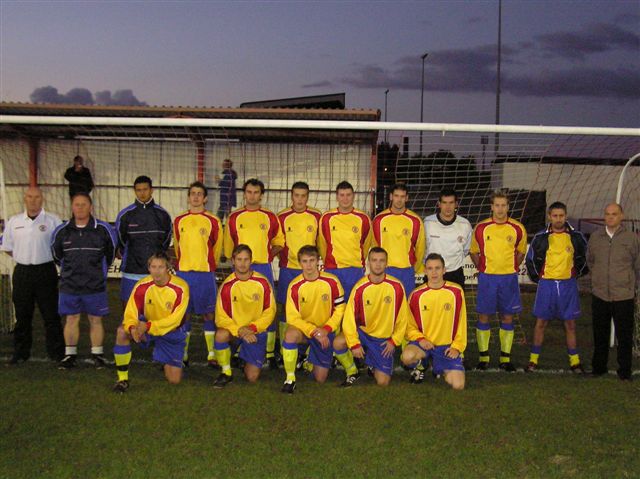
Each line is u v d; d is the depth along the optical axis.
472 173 9.78
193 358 7.00
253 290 5.89
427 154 9.68
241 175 12.24
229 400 5.30
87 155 12.64
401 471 3.94
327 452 4.22
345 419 4.87
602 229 6.29
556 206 6.49
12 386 5.55
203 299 6.62
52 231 6.38
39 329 8.05
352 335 5.73
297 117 11.05
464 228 6.77
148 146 12.51
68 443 4.30
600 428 4.73
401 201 6.71
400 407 5.18
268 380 6.05
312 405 5.20
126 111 11.03
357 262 6.85
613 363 6.95
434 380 6.11
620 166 11.17
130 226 6.53
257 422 4.77
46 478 3.76
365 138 11.48
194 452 4.18
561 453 4.26
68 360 6.21
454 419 4.89
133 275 6.60
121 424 4.67
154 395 5.40
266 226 6.84
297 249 6.90
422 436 4.52
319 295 5.90
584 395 5.57
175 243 6.72
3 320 8.26
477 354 7.45
